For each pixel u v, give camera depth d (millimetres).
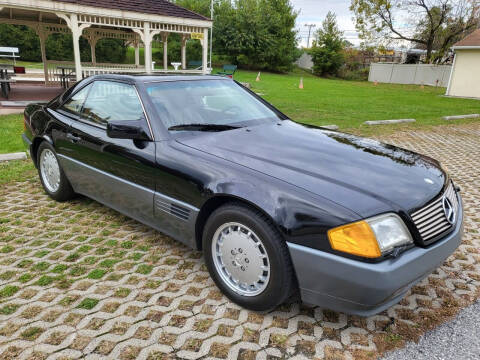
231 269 2629
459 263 3293
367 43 34844
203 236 2738
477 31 22656
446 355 2250
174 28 13281
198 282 2926
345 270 2105
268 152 2861
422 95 22641
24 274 2955
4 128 7797
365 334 2418
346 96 19359
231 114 3566
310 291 2266
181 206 2828
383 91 25000
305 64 51875
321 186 2354
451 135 9344
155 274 3014
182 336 2357
